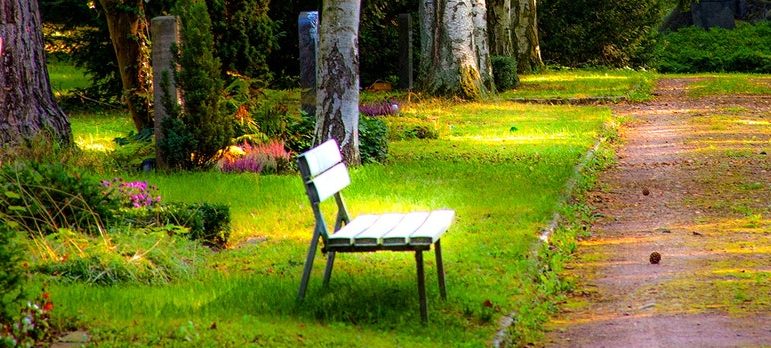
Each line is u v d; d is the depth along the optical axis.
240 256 10.13
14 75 15.45
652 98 30.67
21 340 6.68
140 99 19.73
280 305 8.01
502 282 8.97
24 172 10.16
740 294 8.93
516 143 20.17
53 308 7.48
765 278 9.50
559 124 23.25
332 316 7.80
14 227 9.54
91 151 16.84
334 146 8.66
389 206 12.70
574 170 16.09
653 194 14.84
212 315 7.64
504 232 11.07
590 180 15.90
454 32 30.12
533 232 11.09
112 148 18.58
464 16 30.09
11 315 6.79
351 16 16.48
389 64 36.44
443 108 27.67
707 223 12.47
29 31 15.67
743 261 10.27
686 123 24.06
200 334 7.07
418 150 19.22
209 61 15.74
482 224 11.55
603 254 10.92
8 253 6.93
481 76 30.86
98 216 10.05
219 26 18.48
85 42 28.17
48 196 9.91
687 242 11.36
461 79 30.08
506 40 39.09
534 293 8.96
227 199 13.19
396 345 7.12
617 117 25.36
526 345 7.71
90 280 8.78
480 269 9.48
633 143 20.98
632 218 13.04
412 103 28.50
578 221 12.59
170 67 15.76
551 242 11.05
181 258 9.55
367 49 35.78
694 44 52.72
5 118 15.38
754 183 15.51
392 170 16.06
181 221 10.51
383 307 8.04
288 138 17.31
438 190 13.84
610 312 8.62
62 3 27.14
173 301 8.08
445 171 15.94
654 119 25.28
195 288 8.65
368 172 15.70
